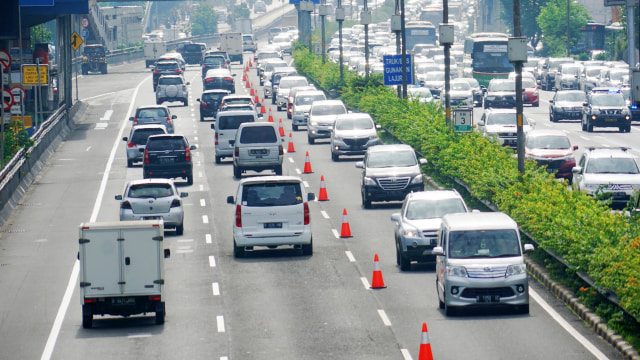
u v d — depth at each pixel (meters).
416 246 80.06
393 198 111.31
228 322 66.69
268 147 133.75
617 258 63.53
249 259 87.69
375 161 113.44
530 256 80.69
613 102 176.00
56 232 103.62
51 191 128.88
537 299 70.44
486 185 98.31
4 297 77.19
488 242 66.94
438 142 127.06
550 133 130.00
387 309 69.00
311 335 62.66
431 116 148.88
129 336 63.94
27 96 194.50
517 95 99.38
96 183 134.25
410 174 111.38
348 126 149.88
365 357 57.25
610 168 109.44
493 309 68.25
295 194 87.94
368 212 109.81
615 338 58.53
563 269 74.75
